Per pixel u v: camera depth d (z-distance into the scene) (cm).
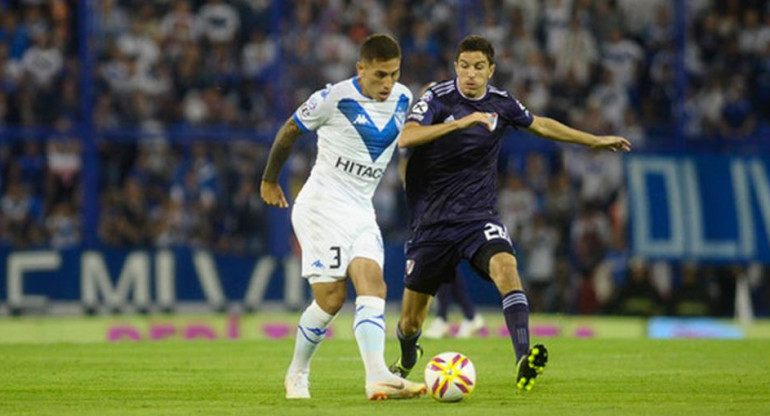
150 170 7094
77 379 3306
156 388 3064
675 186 7206
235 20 7344
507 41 7706
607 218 7469
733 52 8050
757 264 7188
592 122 7638
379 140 2572
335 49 7450
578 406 2548
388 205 7331
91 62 6844
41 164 7019
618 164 7556
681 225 7156
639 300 6981
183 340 5216
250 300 6500
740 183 7244
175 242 7025
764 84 8038
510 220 7350
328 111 2552
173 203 7069
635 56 7825
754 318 7275
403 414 2333
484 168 2942
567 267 7269
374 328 2527
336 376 3375
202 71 7238
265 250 7088
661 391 2930
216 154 7169
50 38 7000
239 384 3173
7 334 5834
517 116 2981
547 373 3453
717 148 7538
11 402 2733
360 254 2552
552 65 7750
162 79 7175
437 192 2931
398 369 3130
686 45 7725
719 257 7162
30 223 6938
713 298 7138
